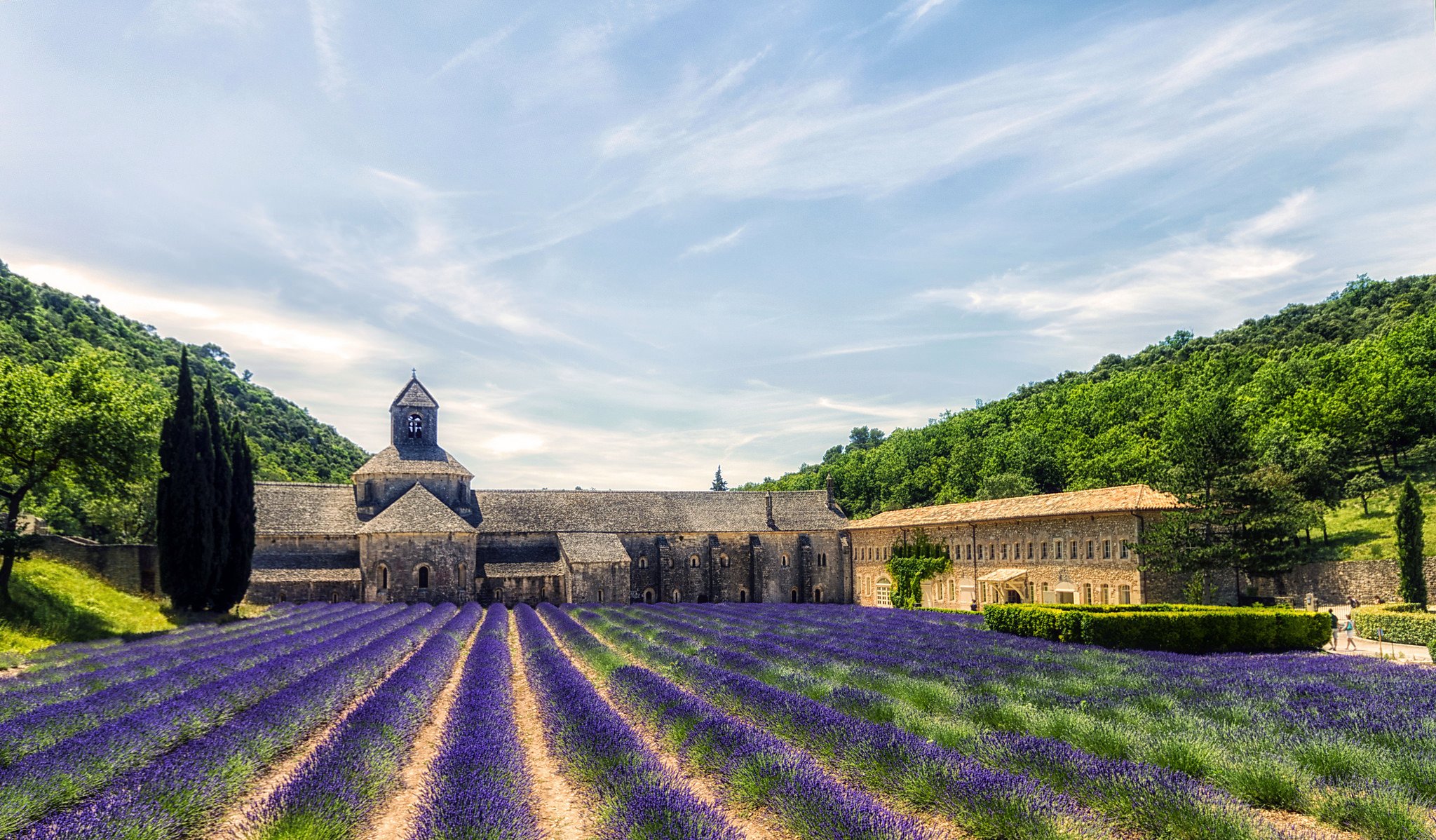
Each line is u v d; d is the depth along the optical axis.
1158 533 39.28
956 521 55.56
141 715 14.15
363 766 11.20
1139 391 97.81
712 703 17.53
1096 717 14.59
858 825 8.43
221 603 43.72
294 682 19.97
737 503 76.75
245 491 45.28
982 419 114.12
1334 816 9.88
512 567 63.75
